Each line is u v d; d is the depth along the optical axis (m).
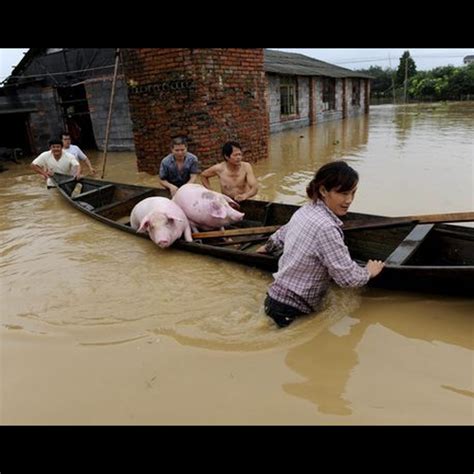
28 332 3.30
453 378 2.56
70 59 14.89
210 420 2.34
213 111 8.43
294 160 10.19
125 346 3.07
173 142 6.07
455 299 3.33
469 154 9.59
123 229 5.39
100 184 7.35
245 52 8.97
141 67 8.57
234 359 2.86
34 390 2.66
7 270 4.54
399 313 3.25
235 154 5.34
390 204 6.34
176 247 4.75
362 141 13.03
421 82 42.78
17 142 15.62
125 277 4.20
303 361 2.80
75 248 5.06
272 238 3.66
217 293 3.77
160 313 3.49
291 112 18.25
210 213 4.78
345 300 3.43
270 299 3.20
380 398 2.43
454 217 3.45
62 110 15.62
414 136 13.47
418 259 3.99
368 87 27.28
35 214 6.74
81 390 2.64
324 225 2.82
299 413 2.35
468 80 38.91
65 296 3.87
